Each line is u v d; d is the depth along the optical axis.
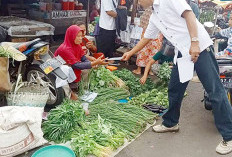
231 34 4.29
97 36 5.47
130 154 2.96
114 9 5.11
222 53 4.02
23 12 7.32
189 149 3.13
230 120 2.93
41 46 3.56
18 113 2.67
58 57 3.68
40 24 6.23
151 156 2.95
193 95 4.69
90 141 2.86
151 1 2.83
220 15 11.87
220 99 2.86
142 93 4.27
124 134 3.15
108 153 2.81
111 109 3.64
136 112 3.67
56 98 3.69
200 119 3.85
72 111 3.15
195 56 2.64
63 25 7.12
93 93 4.11
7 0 7.35
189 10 2.59
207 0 12.55
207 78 2.83
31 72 3.81
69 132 3.09
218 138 3.38
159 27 2.86
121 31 5.55
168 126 3.40
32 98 3.29
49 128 3.06
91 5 8.55
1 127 2.61
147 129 3.49
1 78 3.11
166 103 4.06
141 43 3.38
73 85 4.07
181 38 2.75
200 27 2.79
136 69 5.73
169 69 4.55
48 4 6.71
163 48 3.35
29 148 2.80
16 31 5.67
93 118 3.43
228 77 3.46
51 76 3.63
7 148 2.59
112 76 4.46
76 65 3.79
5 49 3.27
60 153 2.68
